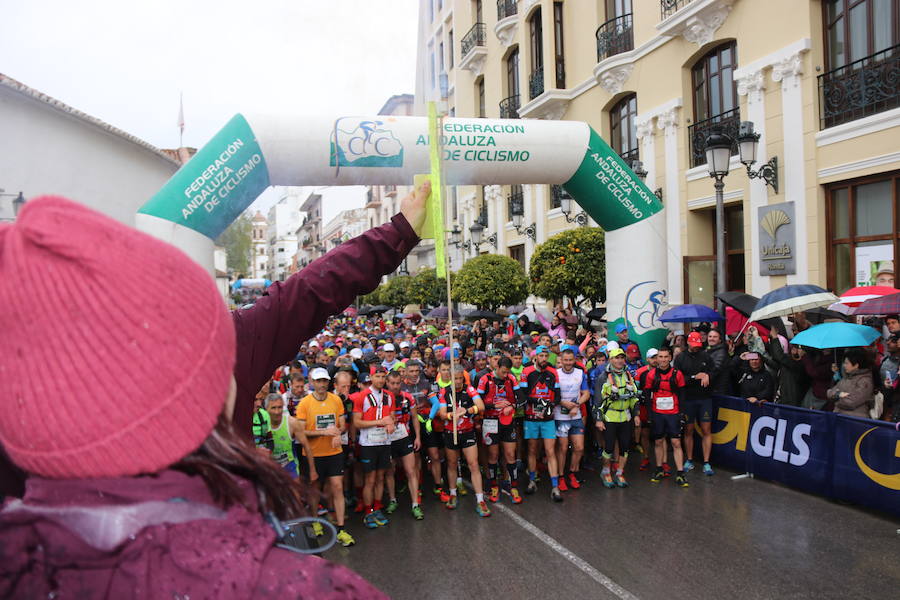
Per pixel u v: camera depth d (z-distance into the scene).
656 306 8.62
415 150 7.04
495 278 16.97
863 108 9.05
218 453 0.62
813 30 9.70
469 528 6.00
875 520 5.59
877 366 6.86
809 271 9.84
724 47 11.80
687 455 7.48
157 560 0.53
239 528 0.58
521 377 7.11
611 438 7.06
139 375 0.51
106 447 0.51
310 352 11.41
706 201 11.98
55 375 0.49
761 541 5.26
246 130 6.65
